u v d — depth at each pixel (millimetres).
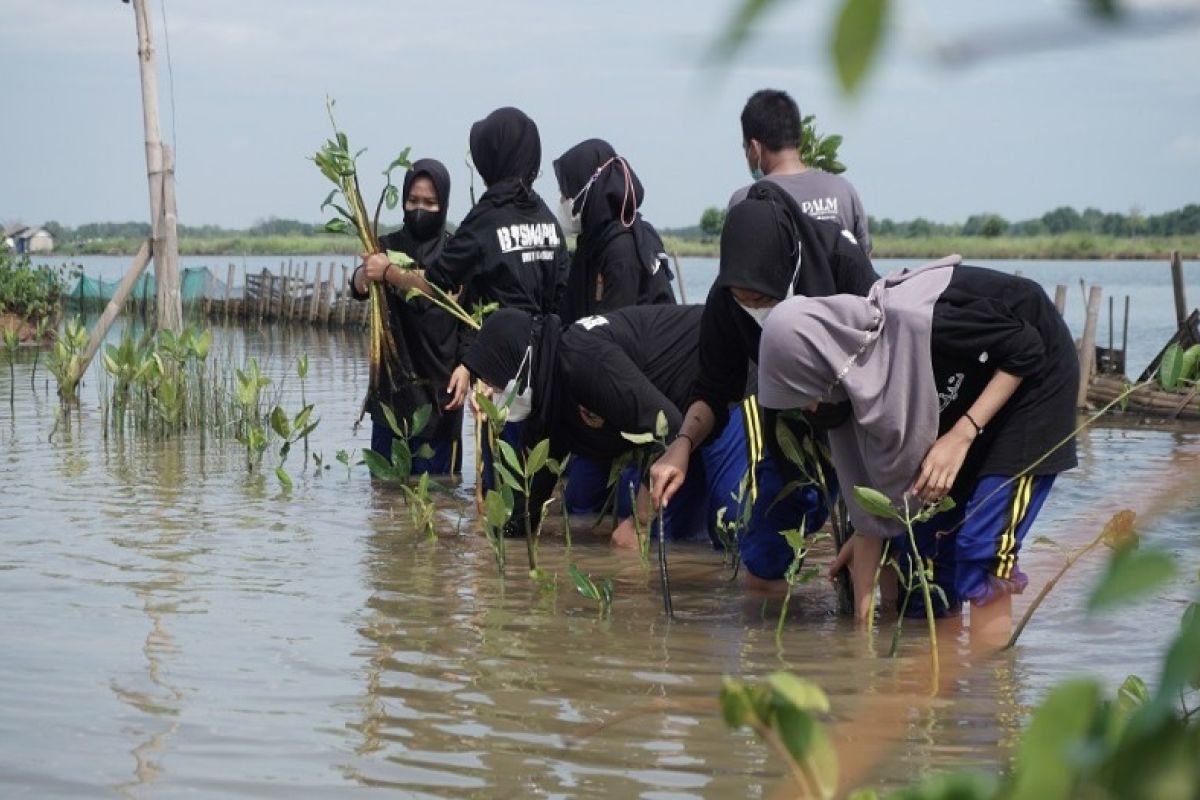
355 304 26688
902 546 5387
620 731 4008
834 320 4754
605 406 6496
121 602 5512
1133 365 17047
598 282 7809
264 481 8594
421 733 3990
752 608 5652
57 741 3900
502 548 6113
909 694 4375
